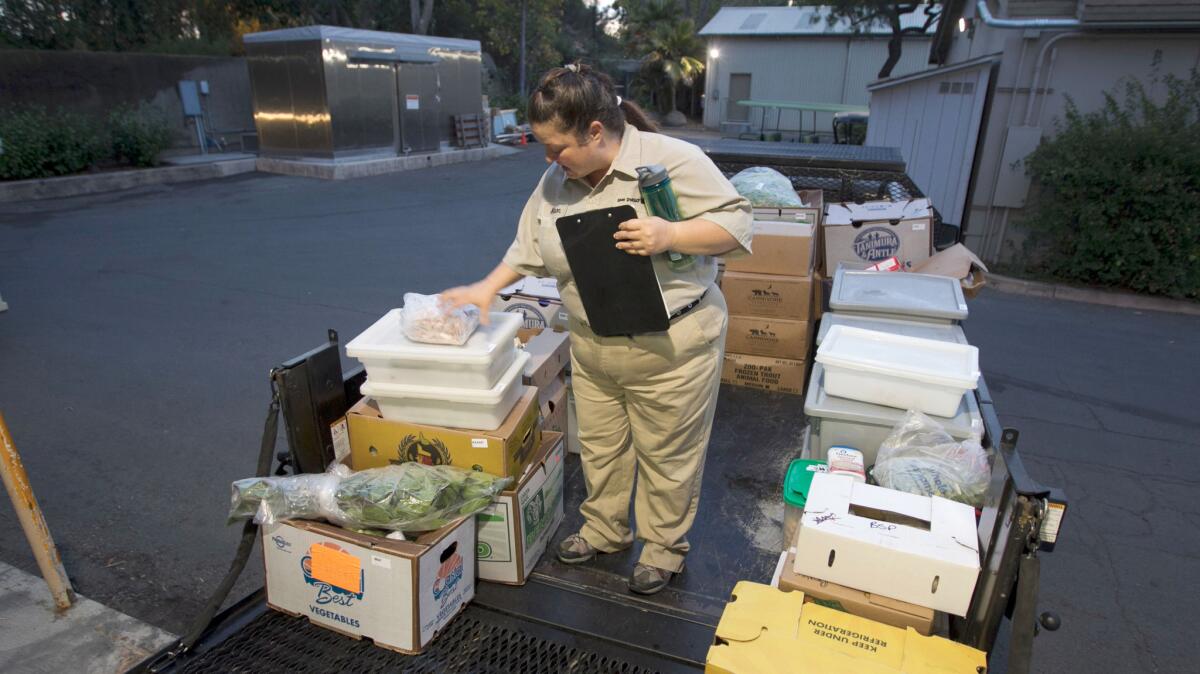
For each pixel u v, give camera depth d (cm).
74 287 632
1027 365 521
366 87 1281
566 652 199
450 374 215
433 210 1005
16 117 1076
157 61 1322
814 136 2022
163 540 294
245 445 371
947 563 169
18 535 296
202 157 1321
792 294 337
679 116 2656
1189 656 247
